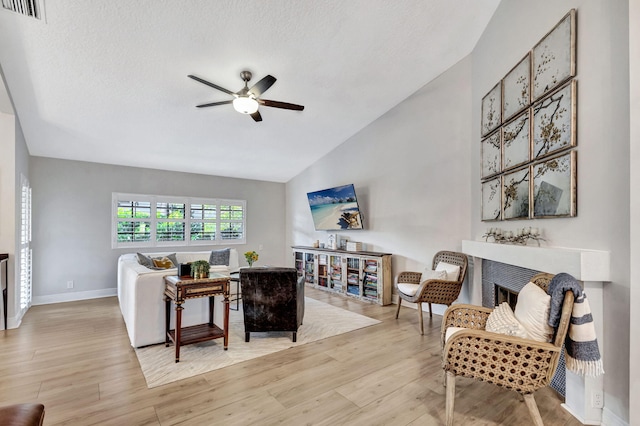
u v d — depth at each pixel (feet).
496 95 10.64
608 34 6.34
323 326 12.62
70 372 8.53
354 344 10.73
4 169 12.14
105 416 6.61
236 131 16.56
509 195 9.82
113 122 14.20
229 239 23.02
